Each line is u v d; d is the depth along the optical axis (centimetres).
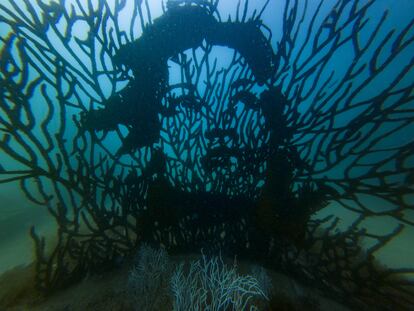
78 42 321
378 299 329
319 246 529
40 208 852
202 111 417
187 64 396
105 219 372
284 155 360
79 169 339
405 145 277
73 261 428
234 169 441
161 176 386
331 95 328
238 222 428
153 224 393
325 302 318
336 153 325
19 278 383
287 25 357
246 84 405
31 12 287
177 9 364
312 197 339
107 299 288
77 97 332
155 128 381
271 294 297
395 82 275
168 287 297
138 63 359
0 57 266
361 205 320
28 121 287
